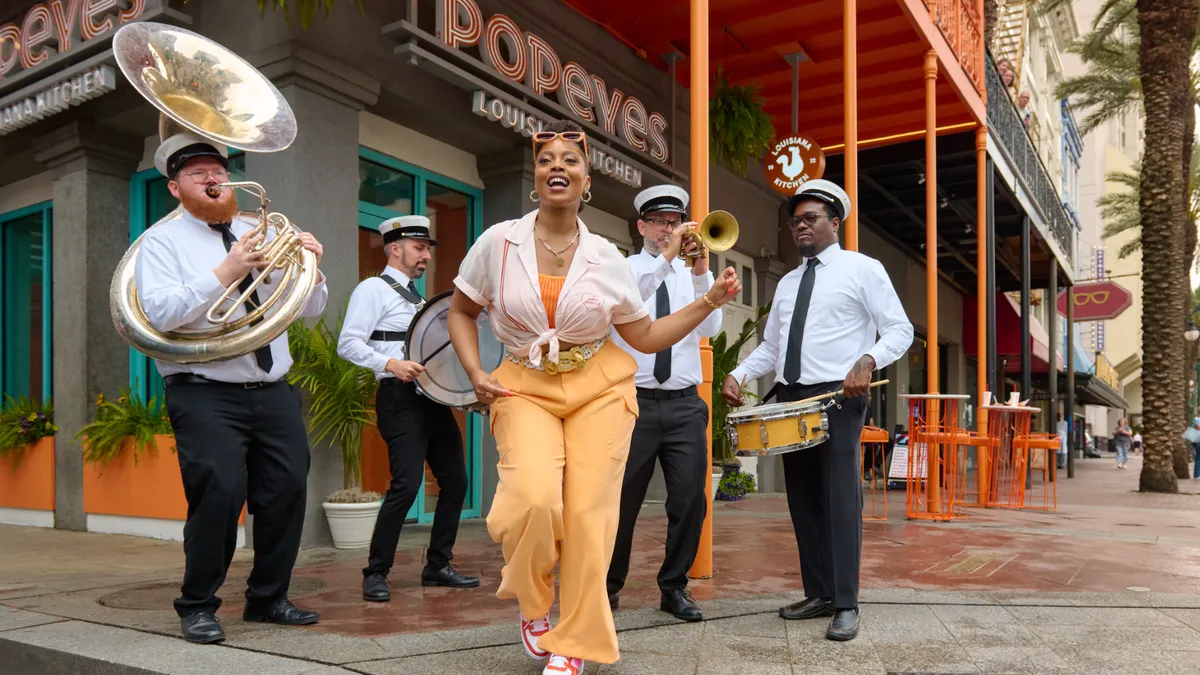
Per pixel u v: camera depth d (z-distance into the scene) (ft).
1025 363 48.75
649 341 9.04
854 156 23.20
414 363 12.82
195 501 10.38
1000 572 16.07
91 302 22.57
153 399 21.34
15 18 23.66
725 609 12.19
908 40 29.63
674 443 11.88
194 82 10.37
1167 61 48.37
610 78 27.71
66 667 9.66
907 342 11.59
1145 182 48.08
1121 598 13.14
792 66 31.48
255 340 10.17
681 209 13.09
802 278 12.40
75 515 22.67
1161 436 45.80
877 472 48.96
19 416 24.53
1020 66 62.13
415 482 13.34
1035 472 69.77
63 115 22.66
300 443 11.29
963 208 48.14
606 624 8.22
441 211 24.52
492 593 13.43
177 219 11.02
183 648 9.73
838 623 10.81
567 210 8.62
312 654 9.47
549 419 8.54
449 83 22.18
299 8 17.11
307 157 18.81
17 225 27.91
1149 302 47.60
